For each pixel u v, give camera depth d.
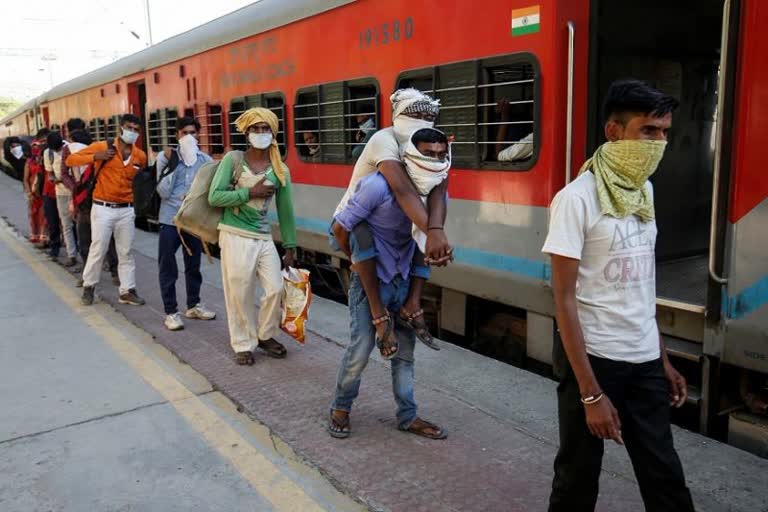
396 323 3.48
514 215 4.46
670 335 3.90
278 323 4.85
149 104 10.88
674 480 2.17
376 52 5.59
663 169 5.14
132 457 3.45
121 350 5.15
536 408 3.89
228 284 4.64
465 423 3.72
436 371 4.50
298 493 3.08
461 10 4.70
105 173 6.25
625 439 2.26
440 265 2.86
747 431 3.54
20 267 8.62
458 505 2.92
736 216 3.36
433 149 2.86
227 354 4.98
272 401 4.11
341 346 5.12
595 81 4.27
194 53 8.95
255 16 7.55
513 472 3.19
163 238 5.51
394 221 3.12
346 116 6.07
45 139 9.50
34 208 9.83
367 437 3.59
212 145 8.73
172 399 4.18
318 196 6.67
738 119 3.31
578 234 2.09
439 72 4.93
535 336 4.53
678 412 4.12
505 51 4.40
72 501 3.05
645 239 2.16
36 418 3.94
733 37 3.33
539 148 4.23
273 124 4.52
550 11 4.08
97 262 6.43
